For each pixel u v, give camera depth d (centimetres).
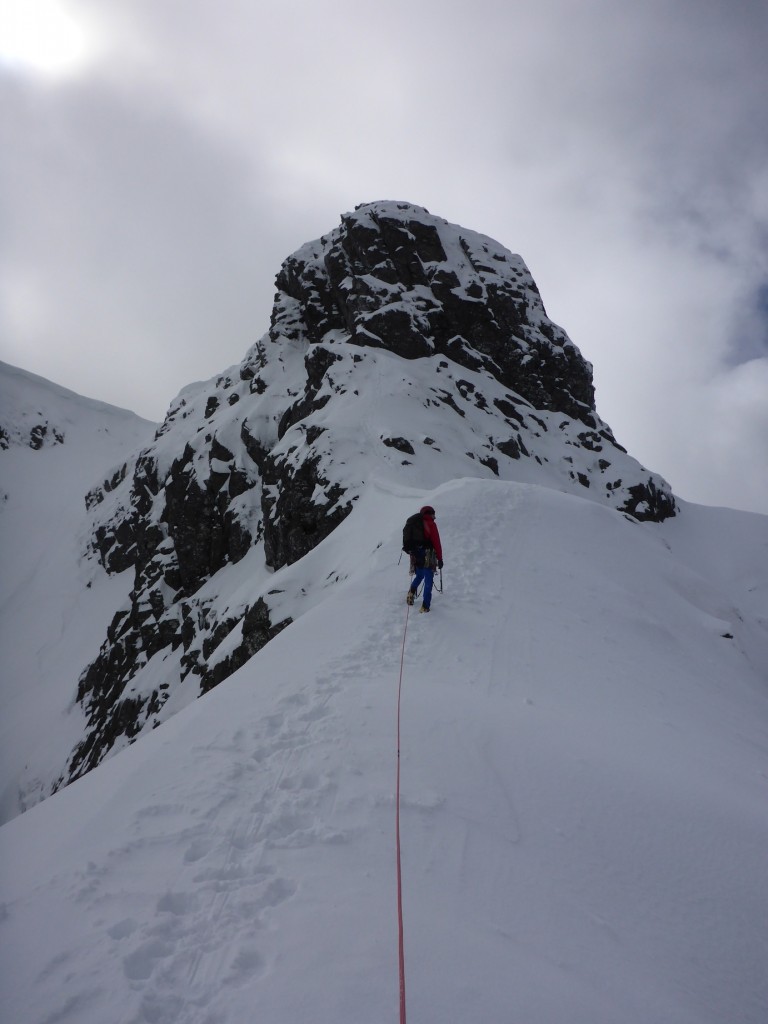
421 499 2167
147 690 4456
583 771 621
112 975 330
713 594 1958
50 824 542
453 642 1046
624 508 4759
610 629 1317
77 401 15175
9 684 6750
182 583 5291
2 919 384
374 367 4394
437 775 574
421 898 409
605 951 398
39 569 9194
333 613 1197
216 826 477
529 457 4619
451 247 5728
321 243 6322
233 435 5338
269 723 680
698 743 878
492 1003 328
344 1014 310
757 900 488
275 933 365
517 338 5459
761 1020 379
